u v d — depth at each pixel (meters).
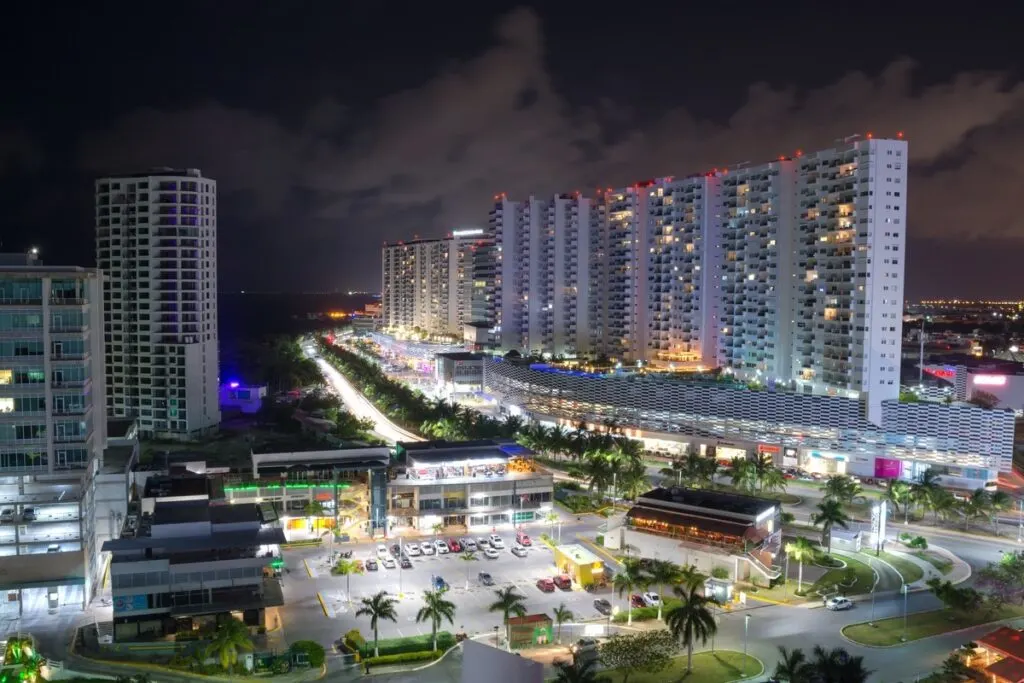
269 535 132.12
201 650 110.69
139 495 172.25
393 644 117.75
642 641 111.19
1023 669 101.50
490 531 174.62
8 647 109.81
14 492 139.00
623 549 159.12
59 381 140.62
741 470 196.25
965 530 176.62
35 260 153.50
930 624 126.56
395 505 173.50
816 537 169.12
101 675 108.88
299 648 112.94
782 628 125.00
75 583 133.25
